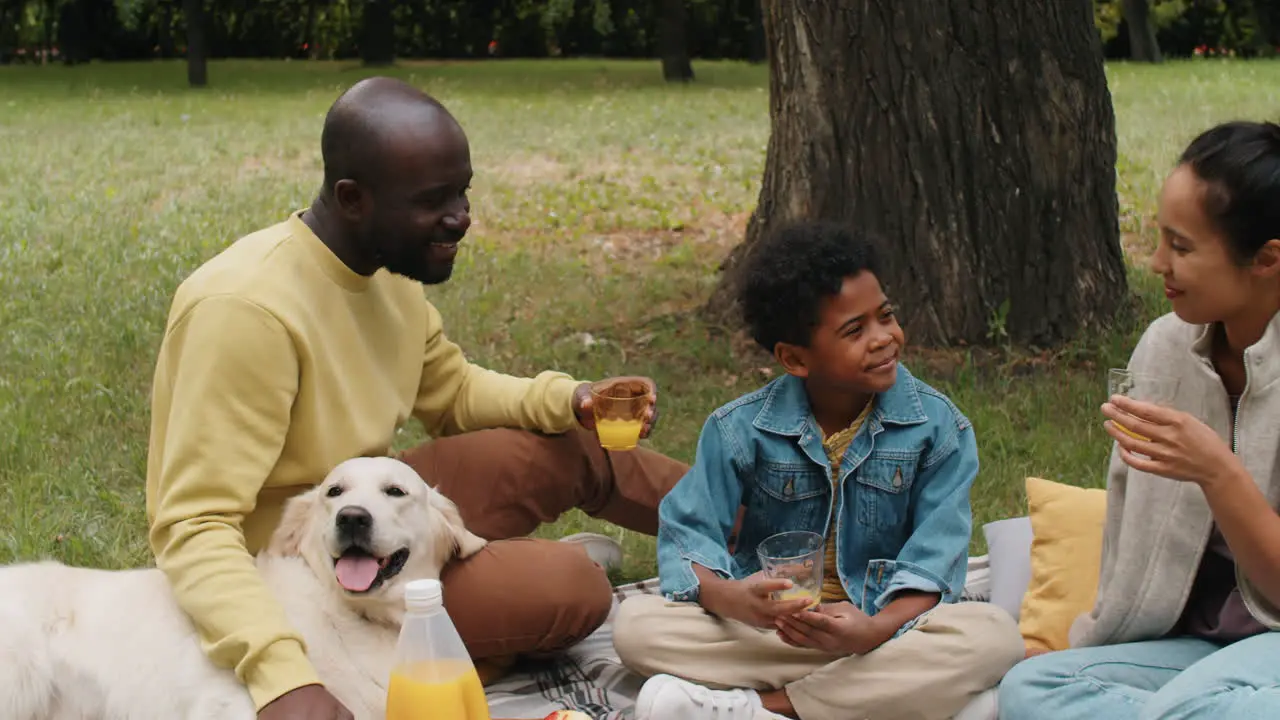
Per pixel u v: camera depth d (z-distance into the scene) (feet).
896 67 21.11
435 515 10.96
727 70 87.56
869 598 11.17
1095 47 21.68
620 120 55.26
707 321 23.98
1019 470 17.78
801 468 11.30
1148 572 9.72
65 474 17.43
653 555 15.52
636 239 31.71
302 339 10.66
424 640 8.80
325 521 10.57
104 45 104.78
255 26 107.24
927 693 10.31
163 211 34.65
